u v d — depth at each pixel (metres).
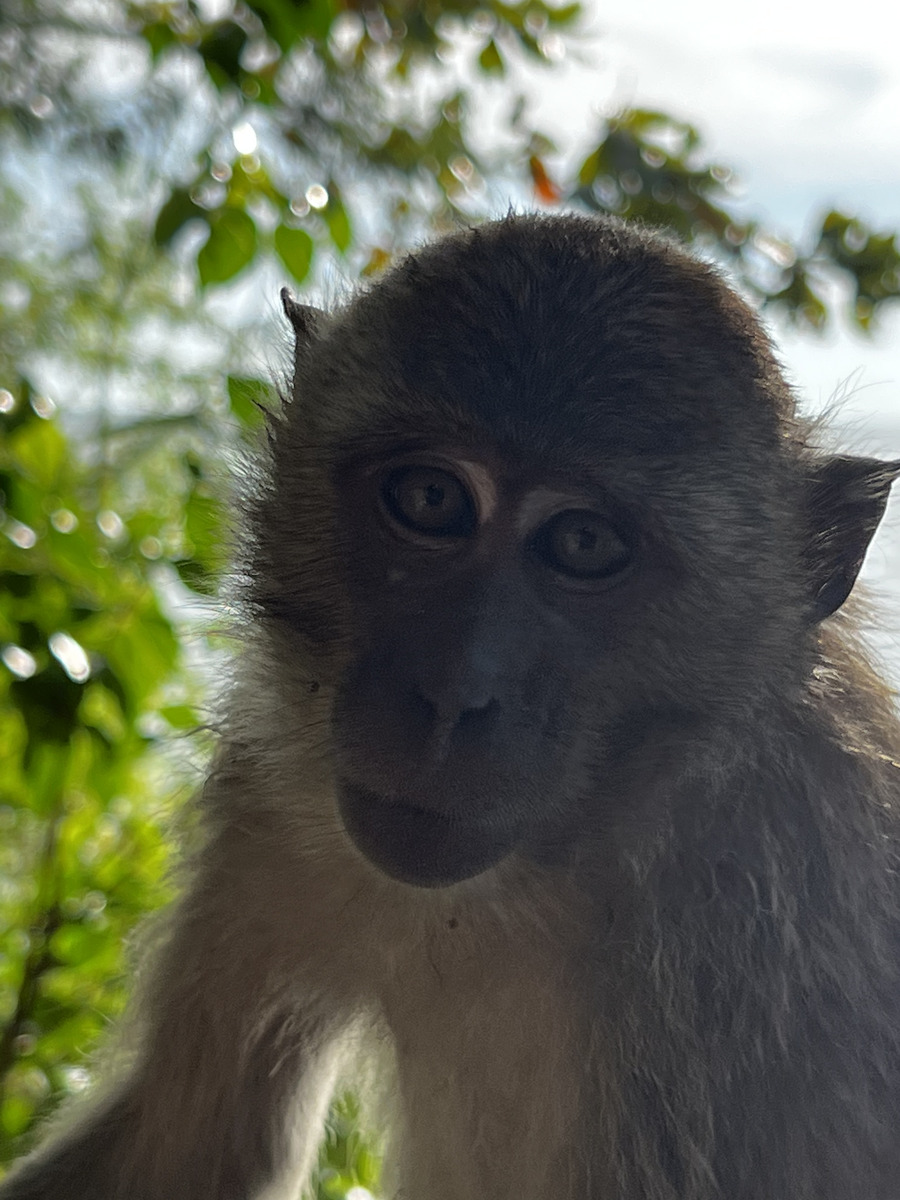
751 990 0.47
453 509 0.46
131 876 0.61
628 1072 0.48
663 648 0.47
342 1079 0.55
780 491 0.48
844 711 0.49
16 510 0.58
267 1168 0.53
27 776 0.58
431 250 0.48
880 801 0.48
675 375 0.46
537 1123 0.49
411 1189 0.52
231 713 0.51
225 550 0.51
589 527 0.46
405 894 0.48
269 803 0.49
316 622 0.48
